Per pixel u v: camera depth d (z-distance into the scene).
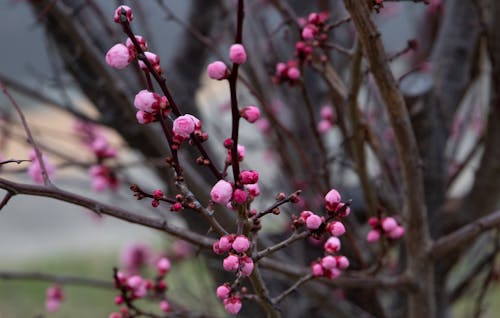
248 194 0.82
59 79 1.13
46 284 2.74
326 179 1.05
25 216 4.56
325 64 0.99
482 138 1.15
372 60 0.90
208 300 1.22
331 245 0.87
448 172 1.14
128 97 1.04
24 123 0.87
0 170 0.97
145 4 1.17
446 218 1.16
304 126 1.23
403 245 1.13
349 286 1.01
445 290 1.17
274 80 1.00
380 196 1.12
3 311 2.38
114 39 1.10
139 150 1.17
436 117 1.11
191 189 1.02
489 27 1.07
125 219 0.88
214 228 0.82
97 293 2.70
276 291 1.23
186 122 0.77
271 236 1.26
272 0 1.04
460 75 1.13
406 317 1.17
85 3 1.06
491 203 1.14
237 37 0.81
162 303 1.05
